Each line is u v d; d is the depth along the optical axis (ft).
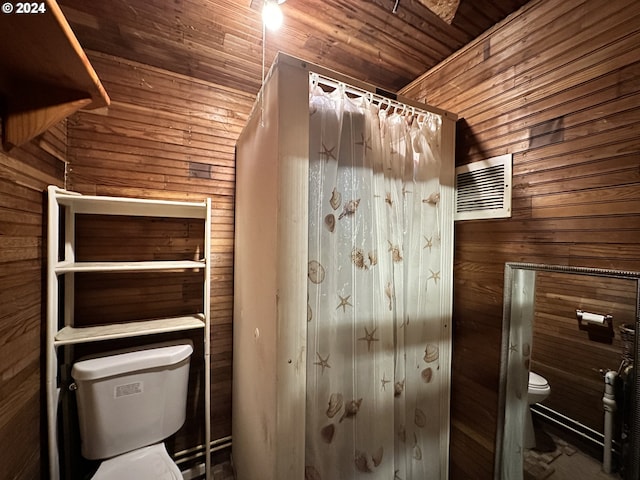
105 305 4.51
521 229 3.43
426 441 4.12
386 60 4.45
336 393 3.33
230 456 5.32
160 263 4.44
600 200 2.75
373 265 3.52
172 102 4.84
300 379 2.97
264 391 3.23
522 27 3.38
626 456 2.60
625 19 2.57
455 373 4.35
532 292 3.36
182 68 4.73
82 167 4.29
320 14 3.51
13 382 2.82
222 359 5.35
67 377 4.16
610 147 2.67
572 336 3.02
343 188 3.42
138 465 3.79
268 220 3.17
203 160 5.09
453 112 4.27
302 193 2.95
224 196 5.28
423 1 3.21
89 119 4.32
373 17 3.57
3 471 2.64
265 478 3.11
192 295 5.11
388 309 3.60
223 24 3.73
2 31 1.91
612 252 2.67
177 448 4.98
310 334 3.19
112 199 3.91
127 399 4.00
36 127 2.67
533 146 3.29
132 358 4.07
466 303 4.19
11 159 2.78
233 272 5.39
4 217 2.67
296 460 2.93
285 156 2.87
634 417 2.53
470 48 4.02
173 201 4.43
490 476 3.79
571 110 2.95
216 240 5.25
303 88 2.97
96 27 3.78
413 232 4.02
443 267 4.19
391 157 3.77
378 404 3.49
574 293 2.99
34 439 3.23
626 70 2.57
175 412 4.39
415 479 4.04
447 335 4.25
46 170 3.54
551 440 3.22
